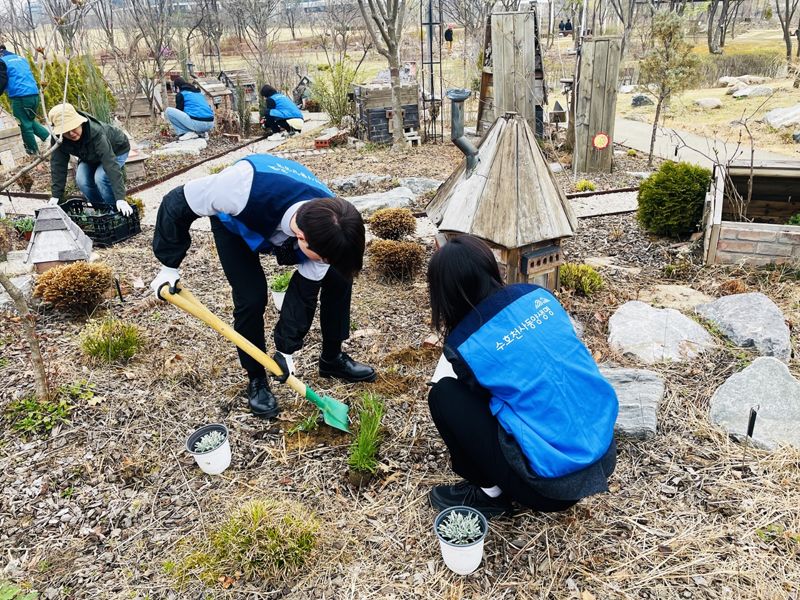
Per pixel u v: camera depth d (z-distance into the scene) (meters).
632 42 22.83
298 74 18.78
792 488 2.65
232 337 3.06
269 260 5.70
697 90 16.94
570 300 4.48
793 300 4.33
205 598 2.32
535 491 2.24
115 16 16.77
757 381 3.19
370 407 3.21
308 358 3.88
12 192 8.09
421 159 9.89
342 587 2.34
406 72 15.15
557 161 9.35
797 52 21.08
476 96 12.77
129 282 5.07
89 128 5.90
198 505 2.76
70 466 2.96
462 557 2.29
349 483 2.86
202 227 6.73
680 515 2.56
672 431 3.04
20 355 3.84
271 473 2.94
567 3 19.25
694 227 5.57
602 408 2.29
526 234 3.72
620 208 7.04
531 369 2.18
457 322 2.31
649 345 3.73
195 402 3.45
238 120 13.48
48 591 2.36
